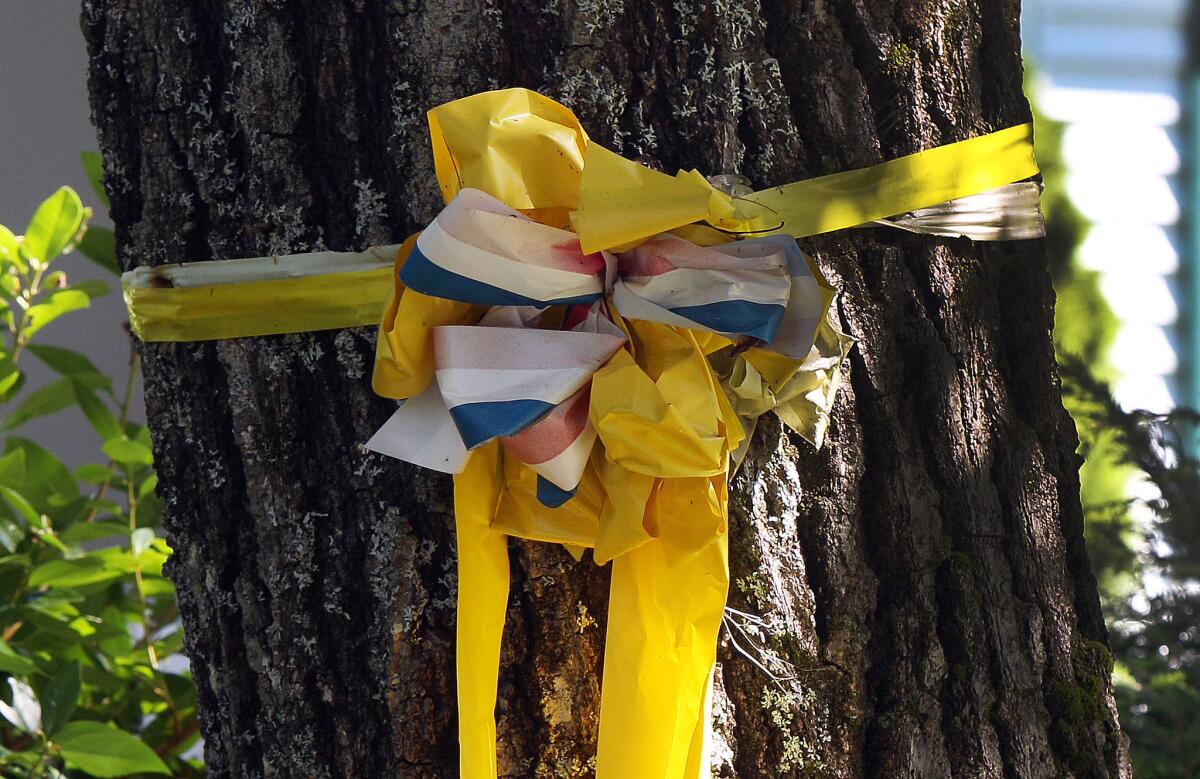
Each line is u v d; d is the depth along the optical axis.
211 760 2.41
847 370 2.35
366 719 2.33
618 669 2.21
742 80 2.31
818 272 2.22
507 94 2.19
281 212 2.31
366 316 2.30
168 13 2.33
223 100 2.33
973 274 2.41
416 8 2.29
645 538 2.18
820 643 2.33
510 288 2.17
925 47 2.37
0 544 2.90
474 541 2.23
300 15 2.31
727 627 2.31
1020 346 2.44
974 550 2.38
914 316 2.37
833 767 2.33
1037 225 2.38
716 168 2.30
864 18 2.35
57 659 2.87
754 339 2.21
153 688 2.93
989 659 2.38
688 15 2.29
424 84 2.29
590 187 2.16
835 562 2.34
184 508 2.38
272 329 2.31
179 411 2.36
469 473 2.23
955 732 2.36
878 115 2.35
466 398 2.16
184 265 2.32
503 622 2.24
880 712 2.35
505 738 2.31
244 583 2.36
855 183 2.32
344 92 2.30
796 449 2.33
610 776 2.21
